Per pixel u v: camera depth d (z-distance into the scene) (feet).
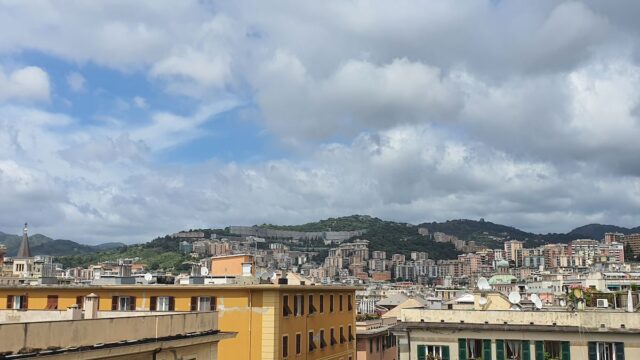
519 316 167.84
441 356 168.14
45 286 204.44
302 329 207.41
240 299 190.08
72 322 91.45
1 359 80.33
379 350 299.38
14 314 121.08
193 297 193.88
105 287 199.41
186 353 116.98
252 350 186.60
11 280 311.27
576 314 164.86
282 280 222.69
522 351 163.94
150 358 106.83
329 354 229.04
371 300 472.85
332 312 236.22
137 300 197.88
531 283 636.89
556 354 162.50
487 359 165.27
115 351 97.50
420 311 173.88
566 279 627.05
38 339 85.87
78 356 90.84
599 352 160.35
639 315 160.66
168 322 112.16
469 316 170.50
